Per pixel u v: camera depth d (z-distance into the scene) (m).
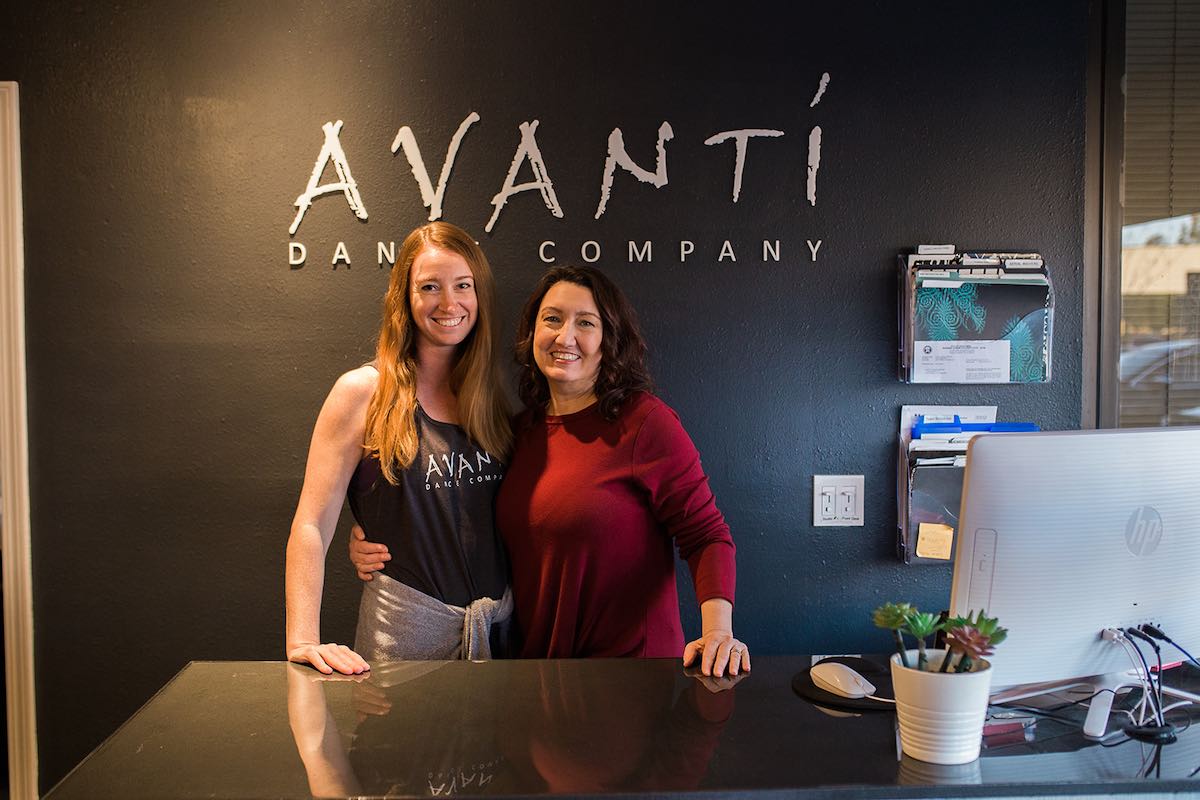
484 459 1.91
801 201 2.33
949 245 2.34
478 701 1.36
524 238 2.30
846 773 1.12
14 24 2.23
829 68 2.32
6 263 2.25
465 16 2.27
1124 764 1.15
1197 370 2.45
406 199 2.28
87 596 2.30
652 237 2.31
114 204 2.25
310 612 1.77
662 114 2.30
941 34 2.34
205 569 2.30
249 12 2.25
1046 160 2.37
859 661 1.53
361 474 1.88
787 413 2.35
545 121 2.29
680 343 2.33
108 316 2.27
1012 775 1.11
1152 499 1.29
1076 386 2.40
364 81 2.26
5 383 2.26
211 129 2.25
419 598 1.84
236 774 1.11
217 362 2.28
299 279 2.28
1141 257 2.43
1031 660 1.30
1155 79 2.41
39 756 2.31
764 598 2.37
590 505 1.79
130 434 2.28
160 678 2.31
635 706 1.34
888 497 2.38
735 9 2.31
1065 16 2.35
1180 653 1.39
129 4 2.24
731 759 1.15
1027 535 1.25
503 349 2.31
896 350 2.36
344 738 1.22
